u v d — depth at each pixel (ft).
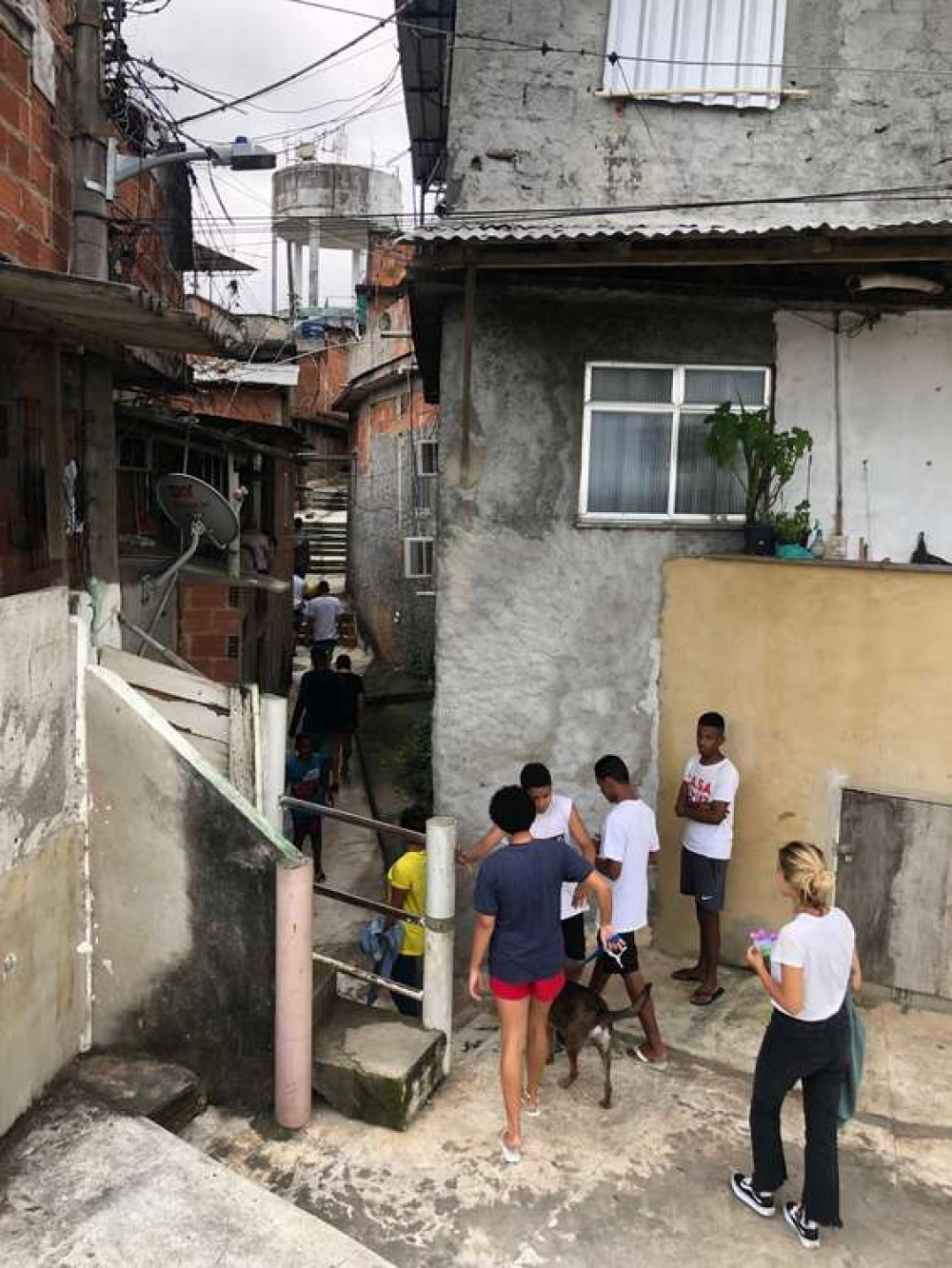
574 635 22.38
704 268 20.88
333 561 79.66
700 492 22.26
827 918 13.01
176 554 31.73
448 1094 16.40
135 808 15.48
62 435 19.95
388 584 58.03
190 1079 15.38
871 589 19.95
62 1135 13.84
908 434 21.63
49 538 19.48
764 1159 13.51
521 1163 14.62
